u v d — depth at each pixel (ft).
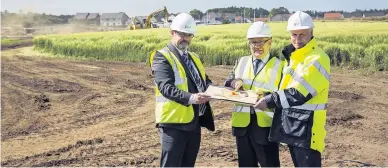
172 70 15.56
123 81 57.11
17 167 23.77
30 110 39.27
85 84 55.16
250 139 16.39
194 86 16.07
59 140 29.30
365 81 51.98
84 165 23.71
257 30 15.76
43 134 30.96
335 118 32.86
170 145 15.78
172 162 15.88
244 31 112.06
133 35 108.58
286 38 81.41
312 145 14.42
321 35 81.05
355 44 68.33
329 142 27.07
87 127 32.86
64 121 34.99
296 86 14.29
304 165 14.58
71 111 38.81
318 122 14.49
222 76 60.08
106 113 37.83
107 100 43.96
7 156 25.76
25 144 28.43
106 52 93.20
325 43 68.18
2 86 54.03
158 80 15.38
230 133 29.30
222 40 83.51
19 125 33.65
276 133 14.98
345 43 71.10
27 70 72.59
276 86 15.93
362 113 35.12
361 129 30.19
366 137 28.22
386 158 24.12
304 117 14.43
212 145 26.63
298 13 14.62
